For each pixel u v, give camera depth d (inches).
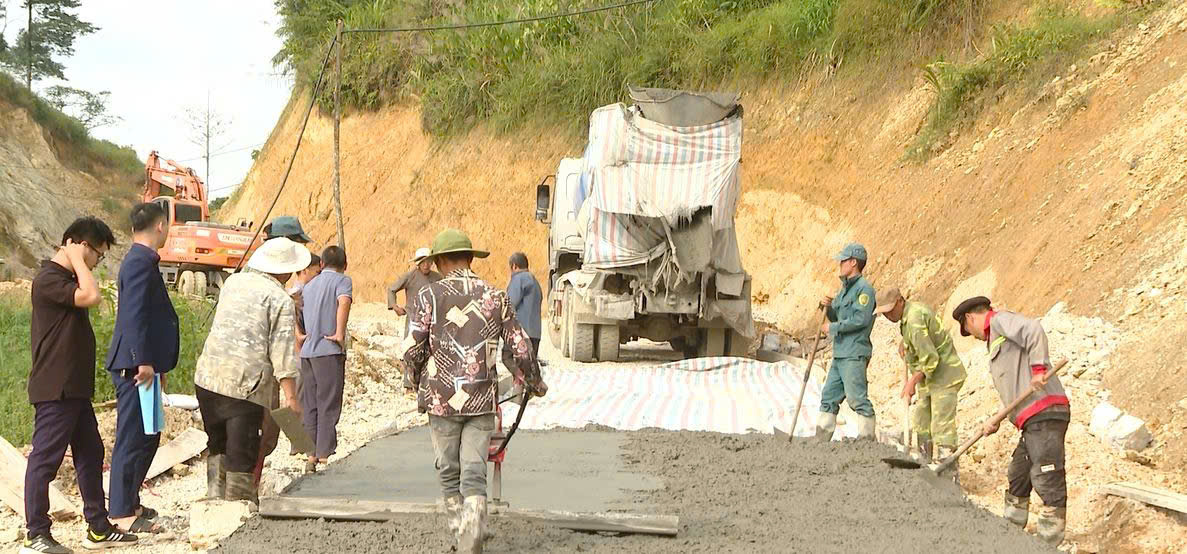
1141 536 289.0
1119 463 335.6
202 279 1025.5
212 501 257.0
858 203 834.2
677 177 605.0
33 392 245.3
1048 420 266.1
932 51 860.6
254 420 261.9
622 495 280.5
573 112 1135.6
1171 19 605.9
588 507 265.6
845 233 820.6
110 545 257.4
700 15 1129.4
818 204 884.0
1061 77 663.1
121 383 256.1
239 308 261.4
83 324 252.7
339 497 274.1
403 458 334.6
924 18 871.7
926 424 337.4
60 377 245.9
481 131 1232.2
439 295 219.0
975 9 833.5
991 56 751.7
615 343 645.9
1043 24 717.9
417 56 1342.3
